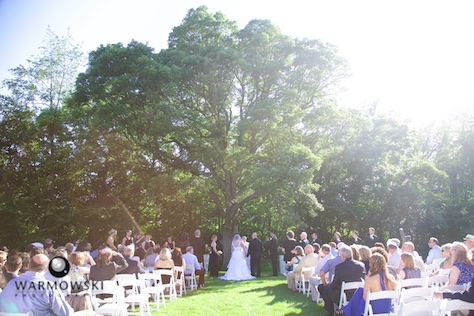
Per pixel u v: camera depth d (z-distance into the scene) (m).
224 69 25.42
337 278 9.22
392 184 34.41
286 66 26.05
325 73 27.92
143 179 31.56
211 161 24.97
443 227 33.81
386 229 35.00
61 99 33.28
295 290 14.12
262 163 26.47
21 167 29.77
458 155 38.47
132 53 25.81
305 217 32.97
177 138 25.97
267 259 32.81
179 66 25.23
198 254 18.86
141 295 9.97
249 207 32.94
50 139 30.56
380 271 7.67
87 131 27.42
